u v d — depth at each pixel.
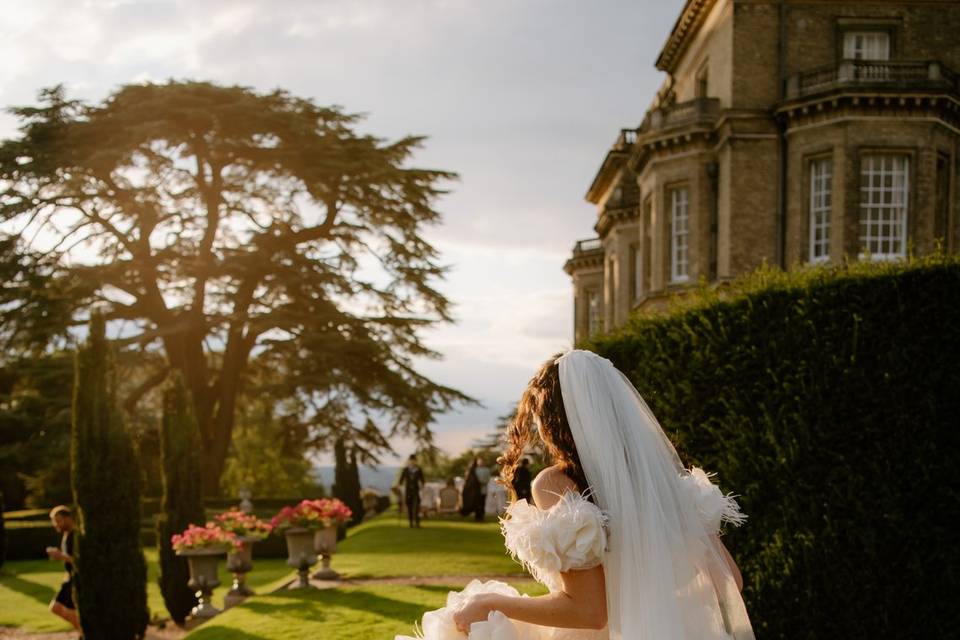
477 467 25.80
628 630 2.47
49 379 30.64
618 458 2.56
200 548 11.98
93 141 29.50
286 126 30.83
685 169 24.28
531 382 2.78
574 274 43.66
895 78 21.22
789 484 6.11
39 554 23.44
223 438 33.78
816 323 6.09
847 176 21.06
